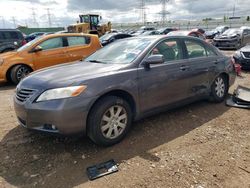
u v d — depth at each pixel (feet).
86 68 12.39
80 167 10.22
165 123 14.44
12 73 26.03
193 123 14.48
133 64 12.46
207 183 9.15
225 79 18.31
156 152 11.27
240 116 15.55
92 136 11.15
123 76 11.79
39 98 10.46
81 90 10.48
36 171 10.00
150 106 13.14
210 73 16.65
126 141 12.27
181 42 15.20
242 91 19.40
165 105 13.97
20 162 10.61
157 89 13.20
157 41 13.87
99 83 11.00
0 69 25.76
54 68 13.07
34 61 26.81
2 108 17.79
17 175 9.77
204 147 11.70
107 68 12.12
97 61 13.99
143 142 12.19
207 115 15.71
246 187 8.95
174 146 11.80
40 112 10.32
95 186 9.06
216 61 17.16
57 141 12.32
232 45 57.93
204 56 16.57
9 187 9.08
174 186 9.00
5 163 10.54
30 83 11.21
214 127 13.93
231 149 11.50
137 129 13.61
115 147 11.72
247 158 10.75
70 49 28.63
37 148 11.71
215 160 10.59
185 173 9.72
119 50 14.30
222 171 9.84
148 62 12.44
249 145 11.89
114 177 9.53
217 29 103.96
